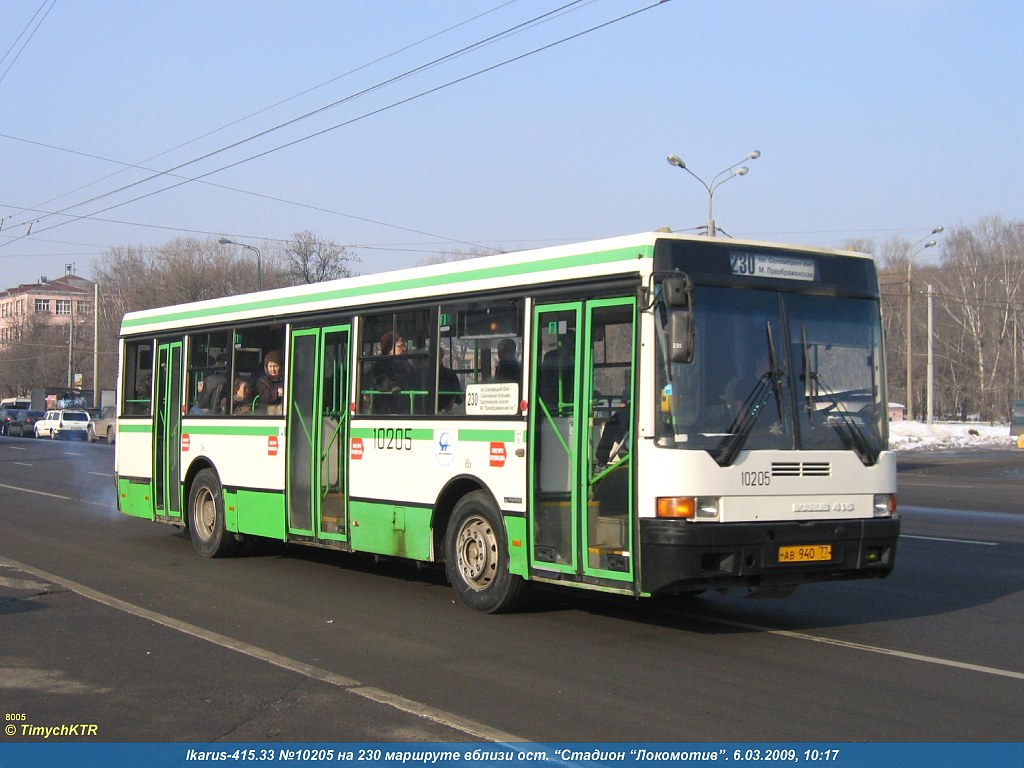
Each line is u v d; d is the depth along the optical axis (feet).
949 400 256.32
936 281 236.63
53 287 420.36
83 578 39.11
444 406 33.88
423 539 34.45
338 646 28.02
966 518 62.03
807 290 29.25
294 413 40.42
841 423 28.99
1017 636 29.37
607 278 28.73
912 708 22.16
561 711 21.94
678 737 20.24
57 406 228.22
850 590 36.91
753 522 27.27
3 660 26.21
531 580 32.37
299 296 40.57
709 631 29.99
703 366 27.43
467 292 33.27
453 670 25.40
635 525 27.27
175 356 47.93
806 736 20.31
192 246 195.00
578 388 29.32
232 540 44.29
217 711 21.90
